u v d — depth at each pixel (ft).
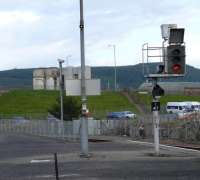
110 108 380.78
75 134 184.75
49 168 77.41
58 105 266.36
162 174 66.13
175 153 101.91
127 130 187.52
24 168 78.89
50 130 212.43
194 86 483.10
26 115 350.84
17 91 480.23
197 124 143.33
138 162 83.92
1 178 65.87
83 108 96.32
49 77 528.22
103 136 186.91
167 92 458.91
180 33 88.48
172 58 88.69
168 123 160.76
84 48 97.04
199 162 82.58
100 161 87.15
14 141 175.42
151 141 146.72
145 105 382.01
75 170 73.00
